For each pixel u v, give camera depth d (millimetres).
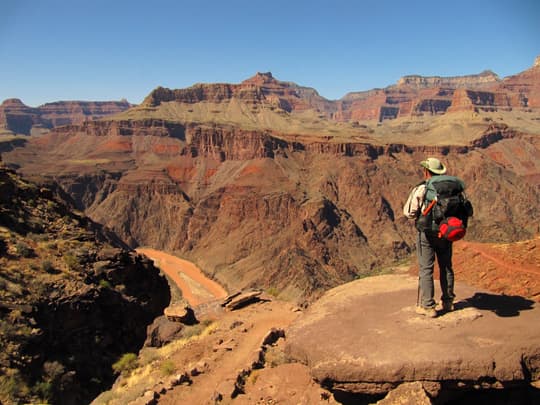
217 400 11016
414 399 6859
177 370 16266
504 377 6875
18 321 25594
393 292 10570
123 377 18859
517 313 8430
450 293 8711
